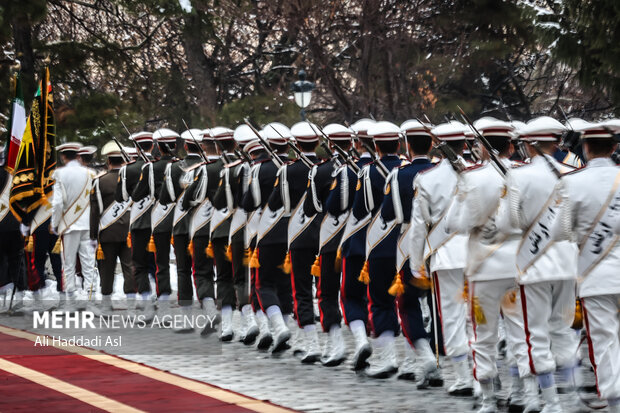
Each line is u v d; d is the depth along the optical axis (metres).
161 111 93.44
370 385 26.91
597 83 76.12
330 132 30.92
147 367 29.64
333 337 30.11
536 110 107.19
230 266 36.34
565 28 76.06
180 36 95.75
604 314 21.09
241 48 106.12
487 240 22.98
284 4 83.62
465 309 25.30
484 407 23.00
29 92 70.25
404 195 26.50
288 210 31.45
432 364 26.33
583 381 26.64
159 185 38.84
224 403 24.08
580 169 21.38
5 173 44.38
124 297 48.50
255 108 89.62
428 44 87.25
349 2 84.62
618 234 20.94
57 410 23.36
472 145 28.80
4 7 67.06
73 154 43.72
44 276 43.97
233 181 35.47
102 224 41.25
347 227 28.89
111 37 91.44
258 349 33.56
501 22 82.94
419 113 84.88
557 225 21.28
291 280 31.45
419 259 25.23
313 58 87.31
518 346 22.70
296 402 24.30
